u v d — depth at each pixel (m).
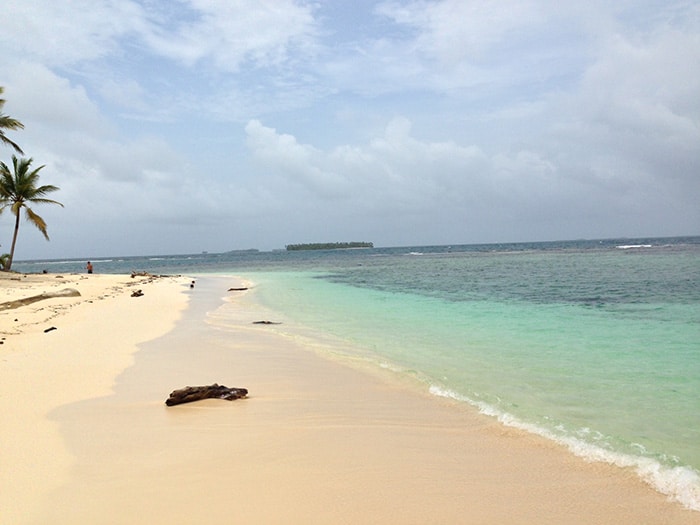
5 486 4.66
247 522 4.03
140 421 6.74
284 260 115.94
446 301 23.22
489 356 11.13
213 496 4.50
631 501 4.43
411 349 12.20
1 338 12.98
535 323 15.97
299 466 5.21
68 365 10.17
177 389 8.06
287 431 6.39
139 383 8.93
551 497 4.52
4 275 39.84
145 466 5.18
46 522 4.00
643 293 23.47
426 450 5.72
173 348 12.48
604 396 7.78
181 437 6.11
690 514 4.17
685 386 8.28
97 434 6.18
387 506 4.32
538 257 71.88
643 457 5.38
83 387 8.53
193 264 108.69
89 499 4.41
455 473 5.06
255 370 10.10
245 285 37.84
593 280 31.27
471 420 6.86
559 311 18.55
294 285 36.91
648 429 6.25
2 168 45.31
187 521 4.04
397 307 21.44
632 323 15.48
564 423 6.55
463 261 68.44
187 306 23.08
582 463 5.29
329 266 69.31
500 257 78.31
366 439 6.10
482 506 4.34
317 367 10.38
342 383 9.03
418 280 37.31
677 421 6.54
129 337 14.01
